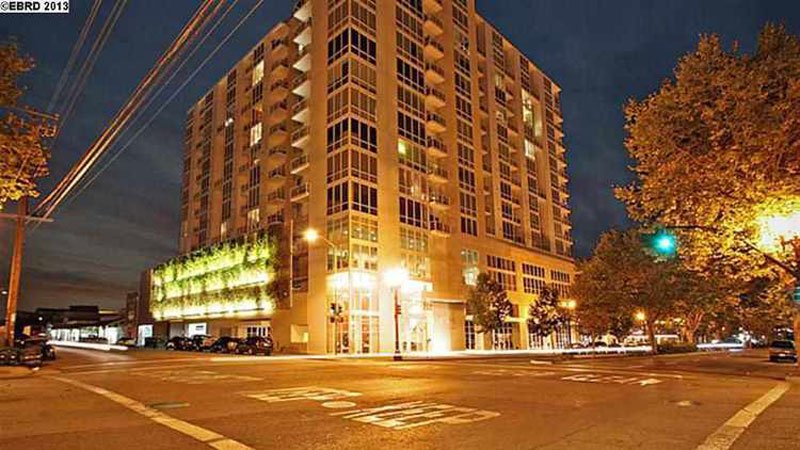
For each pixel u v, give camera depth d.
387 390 14.91
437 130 58.56
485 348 59.06
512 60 75.75
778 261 16.33
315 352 47.75
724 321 59.56
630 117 18.27
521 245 68.50
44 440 8.20
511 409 11.23
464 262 57.81
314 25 55.06
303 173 55.88
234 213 66.56
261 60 65.12
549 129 82.31
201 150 79.19
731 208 15.92
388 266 49.12
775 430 8.84
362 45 51.59
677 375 20.58
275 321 54.22
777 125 14.17
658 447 7.64
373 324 47.09
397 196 51.47
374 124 50.94
